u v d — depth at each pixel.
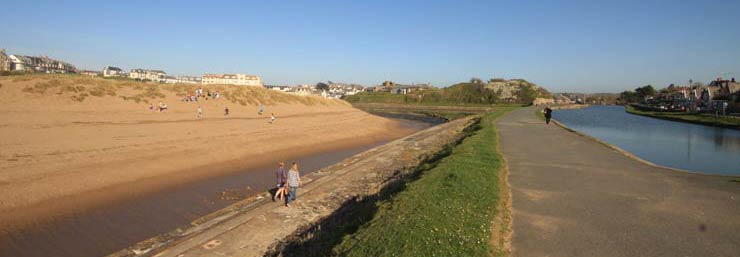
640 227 8.90
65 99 35.81
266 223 11.63
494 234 8.29
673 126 58.50
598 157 18.34
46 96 35.00
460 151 19.12
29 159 17.97
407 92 166.75
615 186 12.70
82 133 24.39
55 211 13.90
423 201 10.00
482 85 148.38
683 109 94.62
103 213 14.07
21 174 16.20
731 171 20.70
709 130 51.69
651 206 10.51
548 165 16.30
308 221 11.85
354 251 7.28
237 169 21.89
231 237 10.48
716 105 82.44
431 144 30.17
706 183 13.10
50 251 11.09
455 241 7.55
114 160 20.03
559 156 18.61
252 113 49.53
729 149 31.62
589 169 15.47
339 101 90.88
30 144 20.28
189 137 27.31
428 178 12.80
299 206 13.34
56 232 12.32
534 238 8.27
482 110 102.38
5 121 25.44
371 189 14.63
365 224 9.04
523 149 20.97
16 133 22.30
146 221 13.50
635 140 38.03
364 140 38.66
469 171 13.68
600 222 9.26
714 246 7.81
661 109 103.69
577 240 8.16
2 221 12.76
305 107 65.62
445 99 141.50
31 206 14.04
